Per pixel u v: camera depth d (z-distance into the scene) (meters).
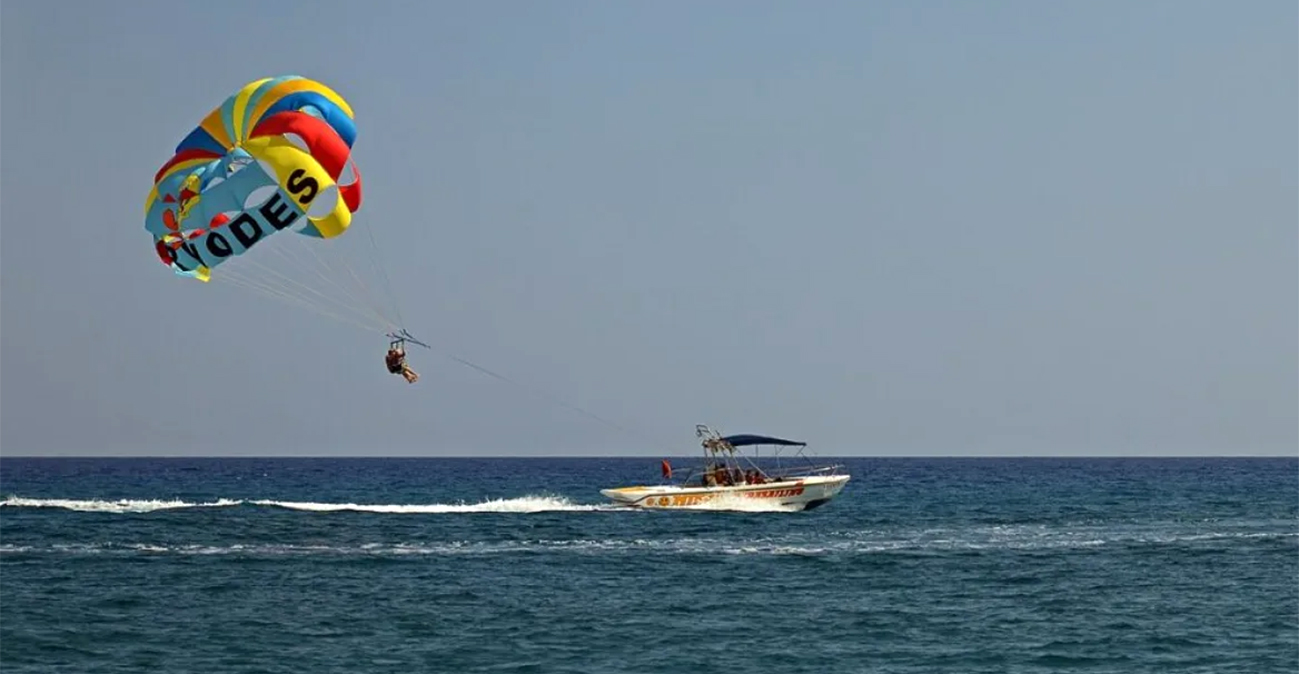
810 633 56.06
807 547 84.00
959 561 77.81
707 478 108.38
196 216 67.06
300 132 67.56
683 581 68.75
